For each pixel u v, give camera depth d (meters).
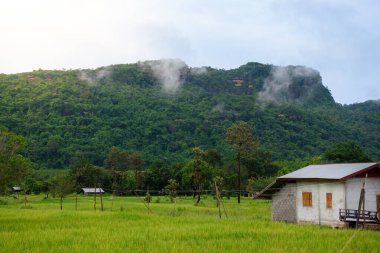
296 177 41.97
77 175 124.19
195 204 69.31
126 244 23.09
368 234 26.84
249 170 129.12
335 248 21.64
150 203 74.88
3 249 21.41
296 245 22.70
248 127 99.62
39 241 24.12
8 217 40.66
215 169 116.62
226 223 34.72
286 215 43.78
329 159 109.12
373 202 39.06
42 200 89.56
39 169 171.25
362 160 105.62
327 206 39.72
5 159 43.41
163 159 194.50
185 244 23.02
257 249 21.52
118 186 121.62
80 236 26.20
